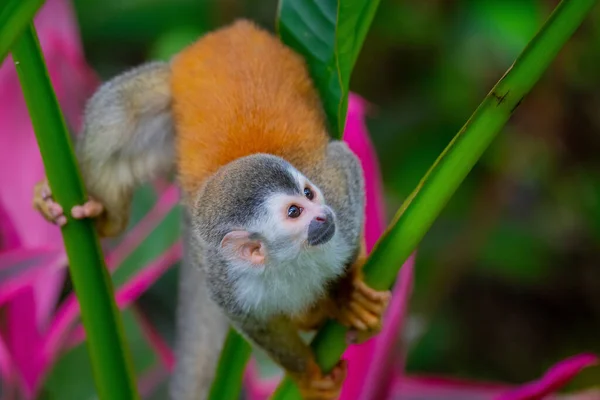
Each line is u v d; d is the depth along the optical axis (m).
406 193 1.50
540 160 1.51
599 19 1.46
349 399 1.20
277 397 1.13
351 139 1.23
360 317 1.12
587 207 1.51
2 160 1.34
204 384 1.24
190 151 1.18
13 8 1.01
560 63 1.48
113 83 1.23
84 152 1.23
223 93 1.18
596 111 1.49
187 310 1.24
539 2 1.47
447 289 1.51
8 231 1.33
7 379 1.23
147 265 1.30
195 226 1.15
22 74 1.06
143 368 1.28
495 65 1.49
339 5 1.08
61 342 1.27
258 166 1.13
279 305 1.14
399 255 1.06
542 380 1.17
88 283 1.08
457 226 1.51
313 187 1.13
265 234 1.12
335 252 1.13
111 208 1.24
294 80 1.18
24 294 1.27
